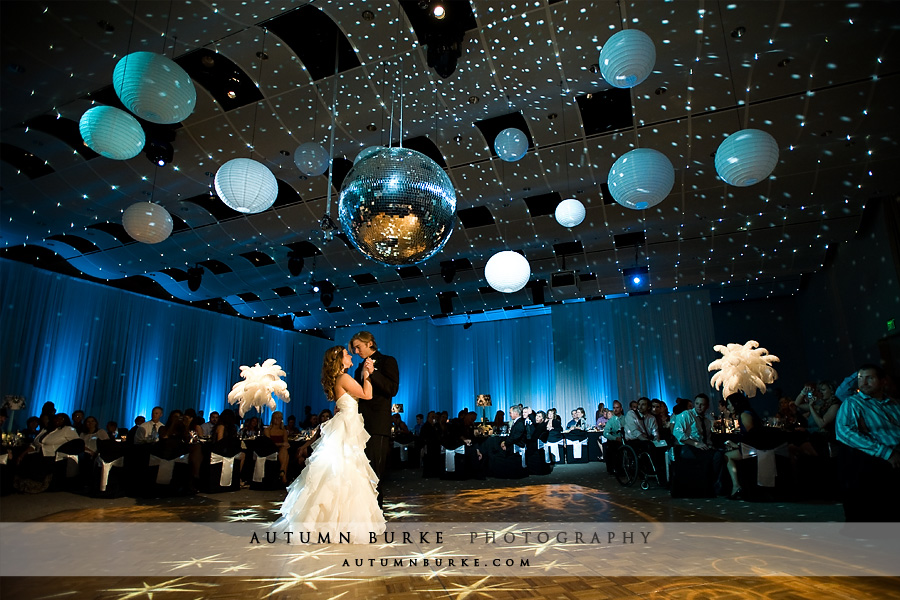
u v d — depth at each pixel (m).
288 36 5.12
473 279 12.27
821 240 9.55
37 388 9.85
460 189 7.98
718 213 8.64
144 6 4.52
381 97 5.90
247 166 3.92
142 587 2.22
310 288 12.84
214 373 13.64
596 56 5.27
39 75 5.18
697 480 5.09
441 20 4.86
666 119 6.23
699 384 12.55
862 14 4.64
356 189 3.00
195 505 4.91
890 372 8.53
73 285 10.77
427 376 15.81
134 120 3.77
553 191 8.07
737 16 4.70
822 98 5.76
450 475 7.29
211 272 11.66
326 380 3.59
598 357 13.64
